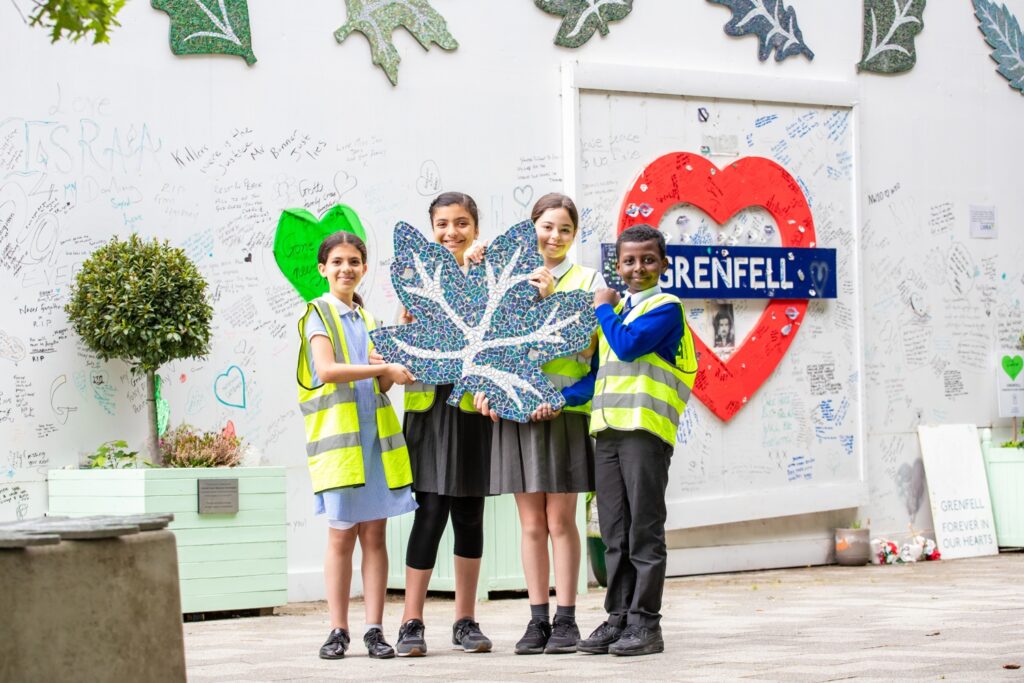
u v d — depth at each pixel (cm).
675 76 1153
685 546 1162
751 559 1193
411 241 665
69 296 927
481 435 664
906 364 1278
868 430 1249
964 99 1324
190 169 974
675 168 1152
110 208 948
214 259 980
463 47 1075
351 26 1031
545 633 661
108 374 936
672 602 941
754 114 1200
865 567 1213
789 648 652
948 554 1272
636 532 636
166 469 864
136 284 873
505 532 984
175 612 387
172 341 880
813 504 1203
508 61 1093
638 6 1154
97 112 946
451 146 1068
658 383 639
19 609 358
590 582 1076
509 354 651
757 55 1212
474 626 677
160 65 967
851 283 1242
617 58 1142
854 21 1263
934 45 1308
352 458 642
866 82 1269
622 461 639
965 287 1315
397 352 652
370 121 1038
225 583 882
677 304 645
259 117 998
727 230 1180
